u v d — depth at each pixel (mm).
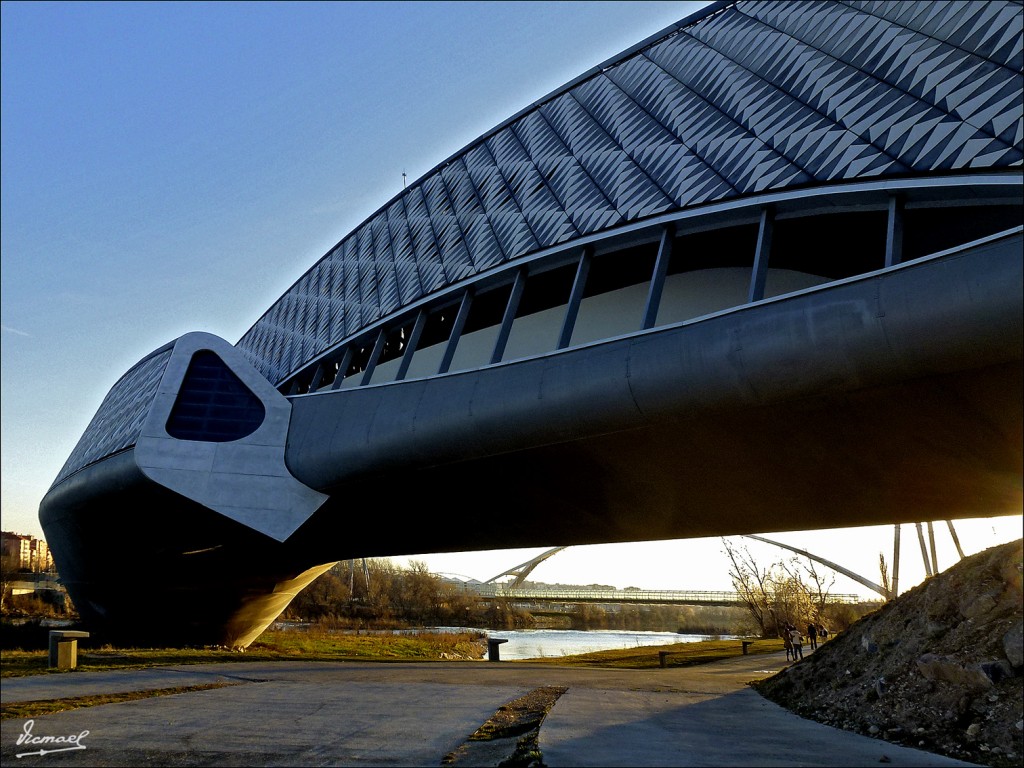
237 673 18031
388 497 24656
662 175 20531
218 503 24734
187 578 34500
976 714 9656
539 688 16531
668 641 76938
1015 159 13398
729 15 23547
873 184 15375
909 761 8258
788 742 9547
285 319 39562
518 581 82062
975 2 16078
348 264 34938
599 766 7363
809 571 51938
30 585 88562
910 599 14125
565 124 26406
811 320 14273
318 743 8938
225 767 7633
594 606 133125
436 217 29453
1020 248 12227
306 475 25031
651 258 22281
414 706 12500
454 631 74188
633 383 16766
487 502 23938
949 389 13648
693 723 11211
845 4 19562
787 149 17750
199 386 26875
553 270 23328
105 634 39281
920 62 16344
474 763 7914
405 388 23125
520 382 19266
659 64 24609
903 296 13258
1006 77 14516
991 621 11117
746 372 15102
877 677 12359
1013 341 12336
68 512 33062
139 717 10469
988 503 17906
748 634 70750
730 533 23672
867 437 15688
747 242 20594
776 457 17234
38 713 10508
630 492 20969
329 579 95562
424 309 26594
